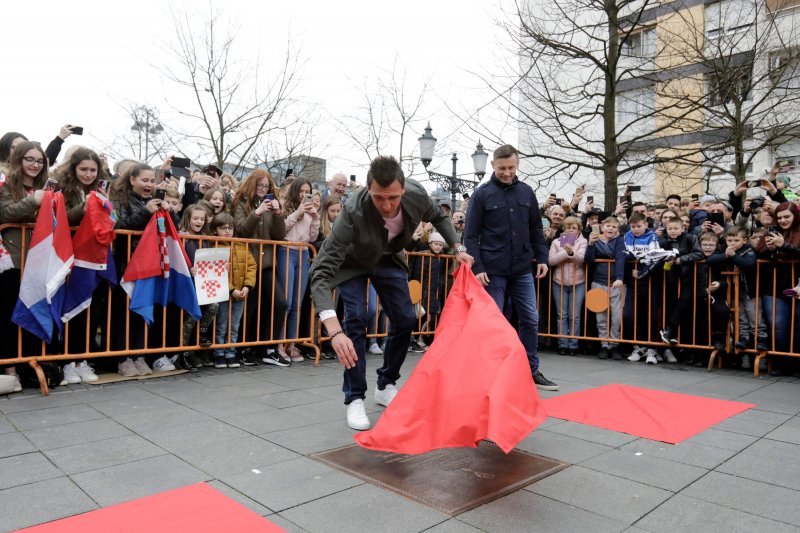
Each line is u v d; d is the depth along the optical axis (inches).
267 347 222.8
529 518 89.4
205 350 213.2
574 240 268.7
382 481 103.1
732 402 170.9
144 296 180.2
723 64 447.2
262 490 97.8
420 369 111.0
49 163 193.3
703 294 238.7
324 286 123.6
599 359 258.4
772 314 219.1
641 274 249.3
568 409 159.3
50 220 161.5
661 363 248.7
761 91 520.1
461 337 112.6
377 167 117.0
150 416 142.1
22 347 169.9
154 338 197.9
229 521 85.3
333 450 119.6
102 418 139.5
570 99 535.5
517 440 95.3
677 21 524.7
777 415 156.8
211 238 200.8
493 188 189.5
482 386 100.6
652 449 125.5
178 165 218.5
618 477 108.0
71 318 171.0
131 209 186.4
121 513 87.4
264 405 155.7
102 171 189.3
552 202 310.7
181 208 227.8
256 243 215.5
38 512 87.3
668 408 161.6
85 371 180.4
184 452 116.2
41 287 160.6
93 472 104.3
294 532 82.7
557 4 426.6
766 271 222.7
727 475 110.0
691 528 87.3
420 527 85.4
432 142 488.7
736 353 236.1
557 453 121.5
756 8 463.8
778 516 92.0
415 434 104.0
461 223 305.9
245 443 122.8
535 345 190.4
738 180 471.2
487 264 188.9
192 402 157.2
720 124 506.3
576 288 266.7
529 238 191.0
